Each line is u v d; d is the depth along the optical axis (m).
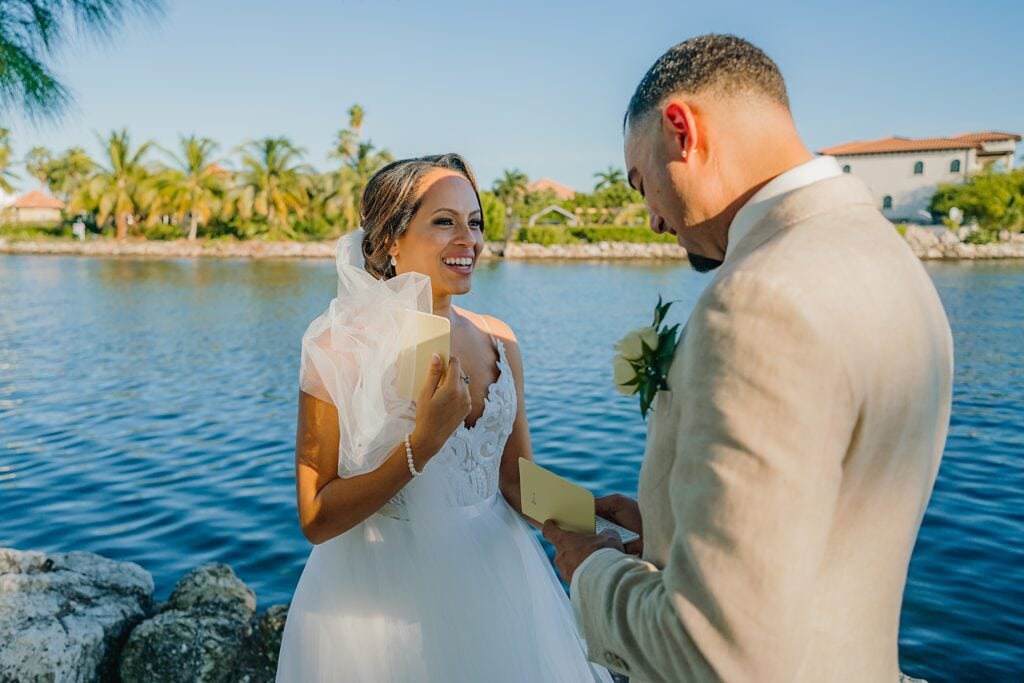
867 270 0.91
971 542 4.75
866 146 63.72
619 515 1.57
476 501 1.90
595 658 1.11
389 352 1.60
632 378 1.06
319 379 1.65
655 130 1.09
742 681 0.84
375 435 1.58
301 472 1.68
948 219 55.91
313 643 1.80
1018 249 50.94
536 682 1.86
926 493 0.99
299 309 22.78
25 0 2.91
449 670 1.75
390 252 1.92
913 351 0.92
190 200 57.72
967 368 12.41
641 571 1.04
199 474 6.69
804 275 0.88
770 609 0.82
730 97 1.03
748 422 0.85
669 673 0.92
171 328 18.33
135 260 51.88
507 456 2.10
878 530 0.93
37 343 15.83
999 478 6.28
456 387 1.60
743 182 1.04
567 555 1.30
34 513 5.75
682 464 0.91
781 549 0.82
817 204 0.98
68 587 3.04
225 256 56.97
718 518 0.85
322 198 62.41
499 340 2.07
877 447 0.90
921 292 0.97
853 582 0.92
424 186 1.87
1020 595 4.00
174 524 5.42
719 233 1.09
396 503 1.82
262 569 4.62
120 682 2.78
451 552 1.80
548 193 74.44
